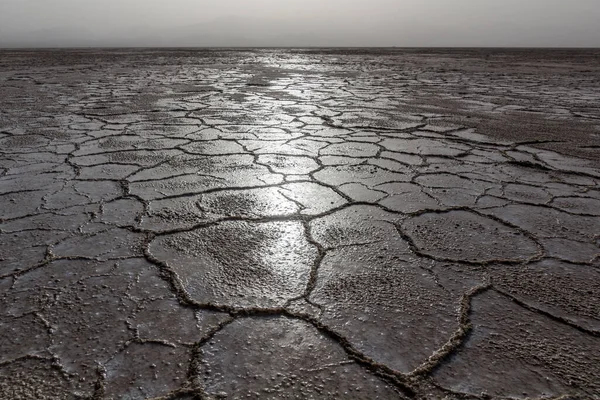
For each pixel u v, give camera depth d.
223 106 4.28
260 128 3.15
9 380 0.76
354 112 3.95
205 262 1.18
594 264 1.18
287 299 1.01
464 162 2.28
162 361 0.80
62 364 0.79
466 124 3.40
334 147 2.58
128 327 0.90
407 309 0.97
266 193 1.75
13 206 1.57
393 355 0.82
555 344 0.86
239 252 1.24
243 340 0.87
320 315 0.95
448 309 0.97
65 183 1.85
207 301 1.00
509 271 1.14
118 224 1.42
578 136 2.97
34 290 1.03
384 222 1.47
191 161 2.23
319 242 1.31
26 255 1.20
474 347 0.85
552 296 1.03
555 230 1.42
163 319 0.93
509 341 0.86
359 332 0.89
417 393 0.73
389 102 4.70
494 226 1.44
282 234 1.36
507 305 0.99
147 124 3.28
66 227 1.39
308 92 5.62
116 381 0.76
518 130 3.17
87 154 2.36
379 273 1.13
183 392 0.73
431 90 6.02
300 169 2.11
